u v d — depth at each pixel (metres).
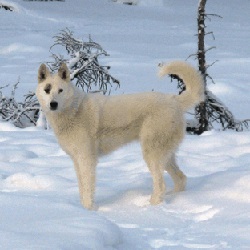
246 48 48.34
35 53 43.62
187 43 49.28
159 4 77.31
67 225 8.77
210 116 24.48
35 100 25.02
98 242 8.28
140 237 9.67
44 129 22.95
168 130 12.59
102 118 12.63
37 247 7.73
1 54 43.41
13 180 14.17
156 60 41.28
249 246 9.11
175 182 12.94
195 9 75.50
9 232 8.34
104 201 12.66
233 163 15.19
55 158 16.69
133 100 12.76
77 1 75.44
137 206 12.18
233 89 32.59
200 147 17.66
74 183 14.02
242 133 18.58
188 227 10.49
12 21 58.81
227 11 73.19
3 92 31.05
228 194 12.00
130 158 16.42
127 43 49.19
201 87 12.84
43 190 13.57
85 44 25.98
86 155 12.55
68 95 12.38
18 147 18.09
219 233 9.91
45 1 73.44
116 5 74.81
